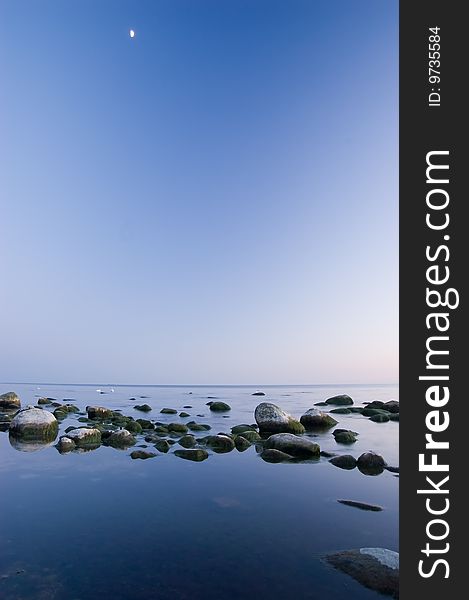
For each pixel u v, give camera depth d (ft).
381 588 6.23
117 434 18.79
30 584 6.26
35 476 12.90
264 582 6.42
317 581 6.47
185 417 31.35
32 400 51.65
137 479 12.68
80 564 6.98
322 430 24.71
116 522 9.06
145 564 7.01
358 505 10.37
